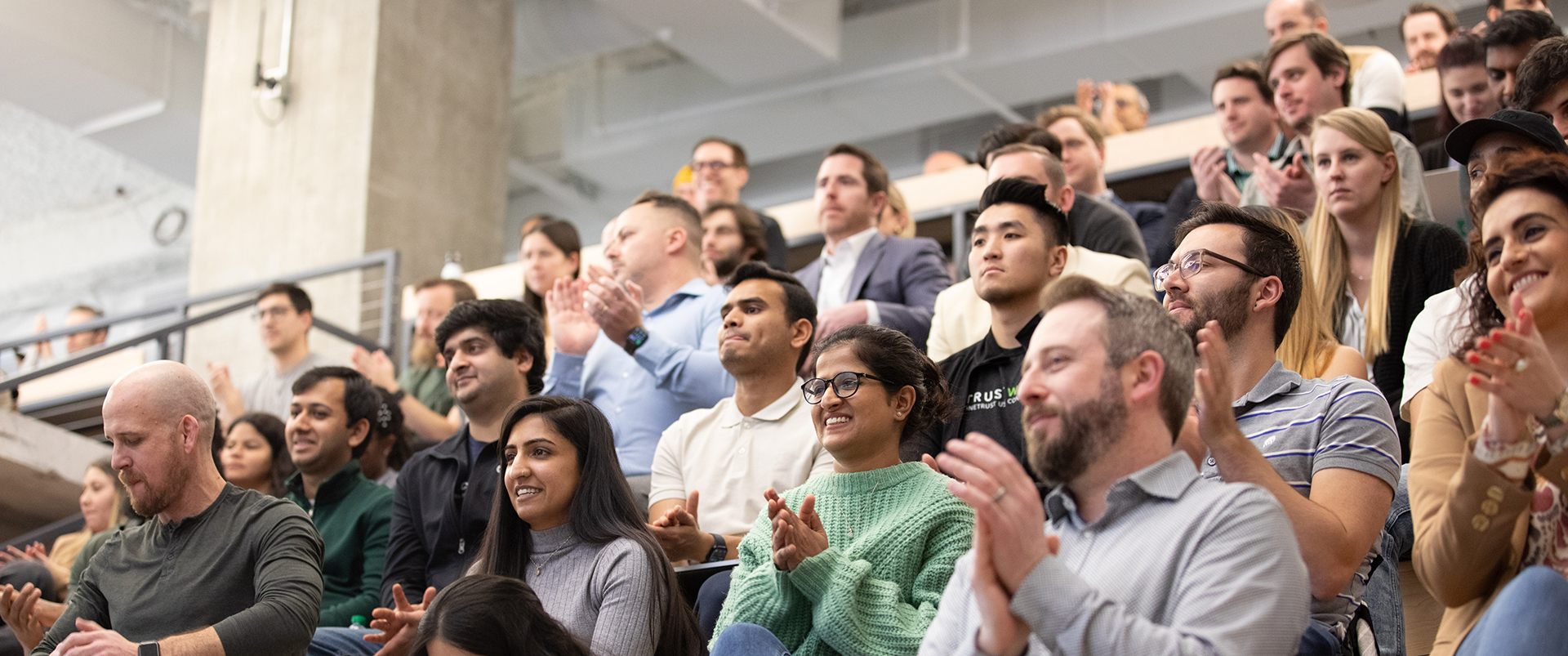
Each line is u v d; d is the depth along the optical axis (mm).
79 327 6695
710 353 3756
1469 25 7973
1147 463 1772
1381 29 8359
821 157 11445
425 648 2248
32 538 5312
